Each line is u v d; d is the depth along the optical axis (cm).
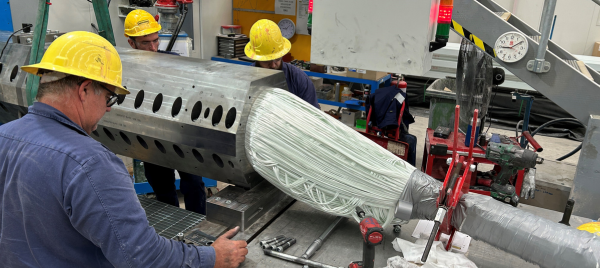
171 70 177
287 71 241
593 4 523
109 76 107
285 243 155
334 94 491
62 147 99
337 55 140
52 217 101
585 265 125
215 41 586
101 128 193
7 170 104
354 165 147
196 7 538
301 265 146
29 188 100
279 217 176
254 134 153
